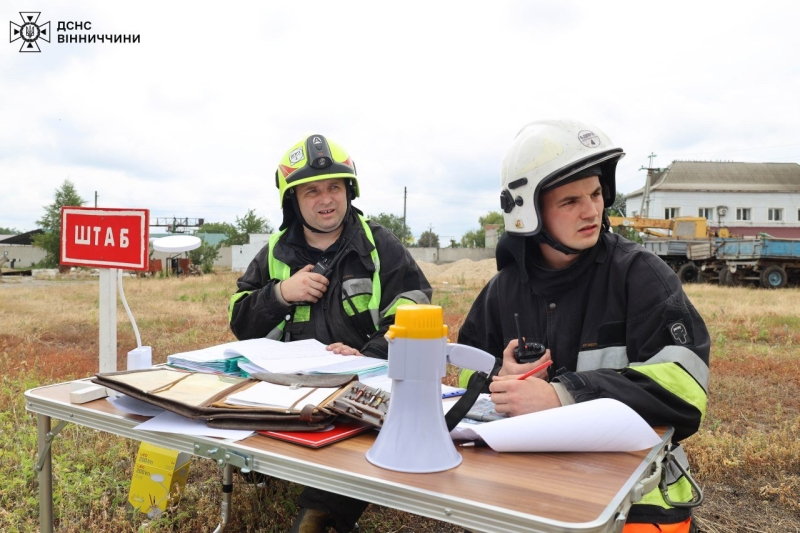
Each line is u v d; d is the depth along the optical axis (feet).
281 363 6.09
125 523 8.41
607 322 5.87
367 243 9.01
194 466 11.00
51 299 50.83
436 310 3.92
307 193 8.67
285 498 9.28
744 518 9.30
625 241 6.18
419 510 3.45
